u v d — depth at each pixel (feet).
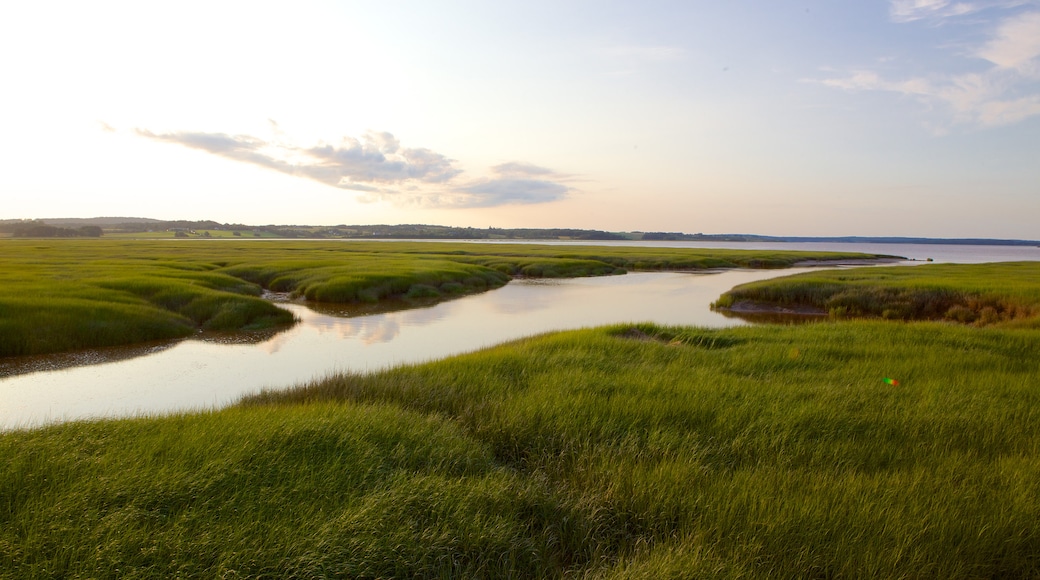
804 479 20.34
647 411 28.58
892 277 133.90
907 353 43.83
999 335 50.80
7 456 20.02
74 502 16.81
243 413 27.32
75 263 142.41
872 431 25.94
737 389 32.71
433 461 22.22
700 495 19.12
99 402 43.55
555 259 212.84
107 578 13.82
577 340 50.55
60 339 60.44
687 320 89.40
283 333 74.38
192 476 18.92
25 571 13.76
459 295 122.31
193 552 14.96
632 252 308.60
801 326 60.75
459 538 16.78
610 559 16.89
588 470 22.27
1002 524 16.93
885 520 17.21
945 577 14.99
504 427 27.30
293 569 14.71
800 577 15.20
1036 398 30.66
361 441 22.86
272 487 18.74
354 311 96.27
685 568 14.94
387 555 15.66
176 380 50.19
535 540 17.56
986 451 23.54
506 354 44.01
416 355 60.90
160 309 76.38
